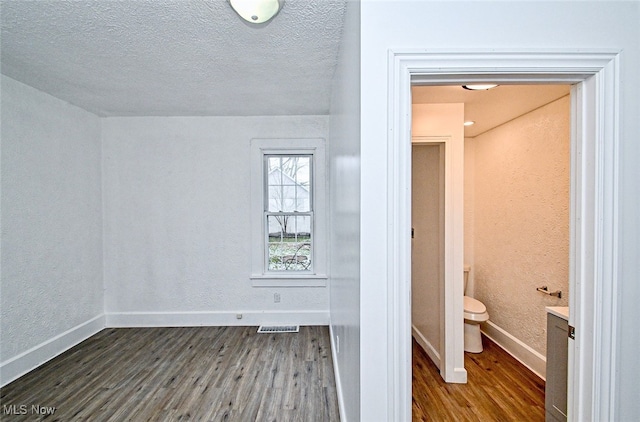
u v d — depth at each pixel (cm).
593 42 104
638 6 104
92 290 320
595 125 105
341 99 180
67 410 196
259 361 259
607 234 104
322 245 343
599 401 105
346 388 164
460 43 103
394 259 104
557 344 169
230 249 341
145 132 336
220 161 339
